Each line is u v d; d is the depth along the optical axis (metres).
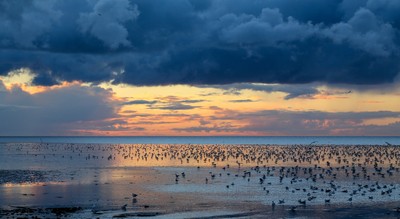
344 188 89.06
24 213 64.44
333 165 146.88
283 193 83.00
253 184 94.88
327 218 63.56
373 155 186.38
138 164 149.12
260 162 160.00
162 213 65.75
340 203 73.75
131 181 98.88
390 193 82.12
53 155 199.88
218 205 71.69
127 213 65.31
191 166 141.50
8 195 78.44
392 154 189.75
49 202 72.62
